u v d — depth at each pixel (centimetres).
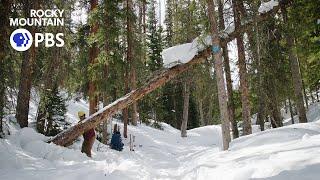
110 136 2503
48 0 1478
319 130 1300
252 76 1919
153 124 3678
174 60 1442
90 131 1405
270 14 1580
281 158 717
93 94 2141
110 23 2159
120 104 1434
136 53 2522
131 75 2506
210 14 1341
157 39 4297
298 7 1529
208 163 1009
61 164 1135
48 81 1717
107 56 2117
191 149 2442
